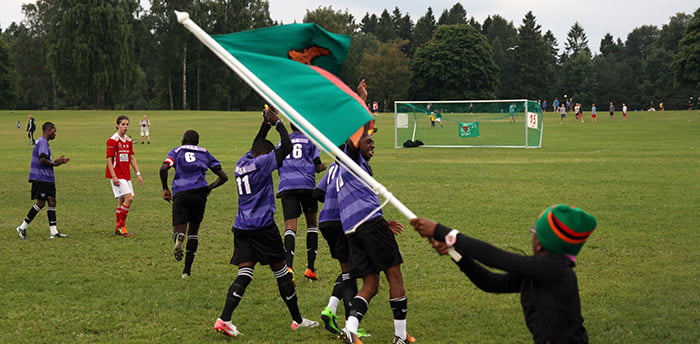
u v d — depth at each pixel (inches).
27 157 985.5
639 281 274.2
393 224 214.8
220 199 534.9
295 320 226.1
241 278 221.6
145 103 3971.5
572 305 128.8
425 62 3934.5
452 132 1327.5
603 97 5078.7
